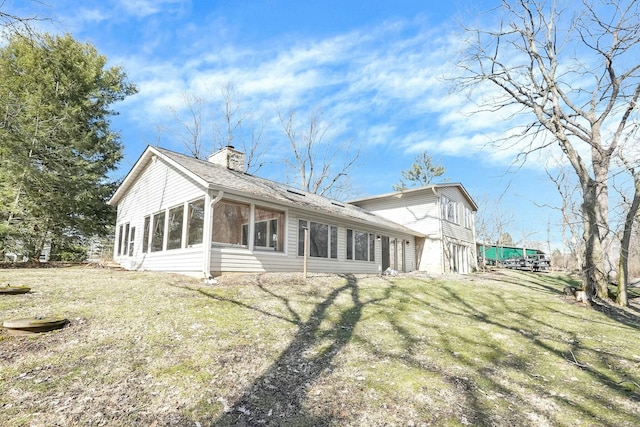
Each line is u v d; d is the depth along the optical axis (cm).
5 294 672
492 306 963
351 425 329
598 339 689
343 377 435
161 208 1233
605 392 439
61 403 332
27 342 462
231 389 385
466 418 353
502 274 1991
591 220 1088
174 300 711
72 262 1599
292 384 409
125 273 1086
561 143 1148
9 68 1606
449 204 2117
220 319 621
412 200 2053
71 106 1802
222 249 997
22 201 1537
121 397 352
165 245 1173
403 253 1886
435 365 495
